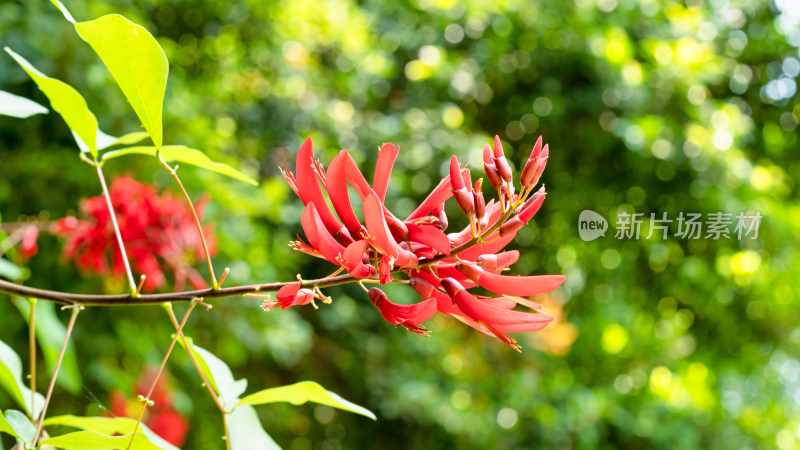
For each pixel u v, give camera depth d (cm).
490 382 695
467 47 690
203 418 566
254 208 492
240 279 464
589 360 745
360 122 639
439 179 637
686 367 774
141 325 437
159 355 446
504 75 671
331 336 647
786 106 712
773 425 795
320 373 684
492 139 688
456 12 678
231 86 629
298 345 519
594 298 737
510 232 121
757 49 697
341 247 121
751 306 718
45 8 405
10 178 419
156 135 141
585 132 657
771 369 798
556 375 719
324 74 677
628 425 679
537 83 670
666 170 633
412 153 621
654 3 654
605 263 714
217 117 577
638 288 726
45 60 394
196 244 265
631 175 662
